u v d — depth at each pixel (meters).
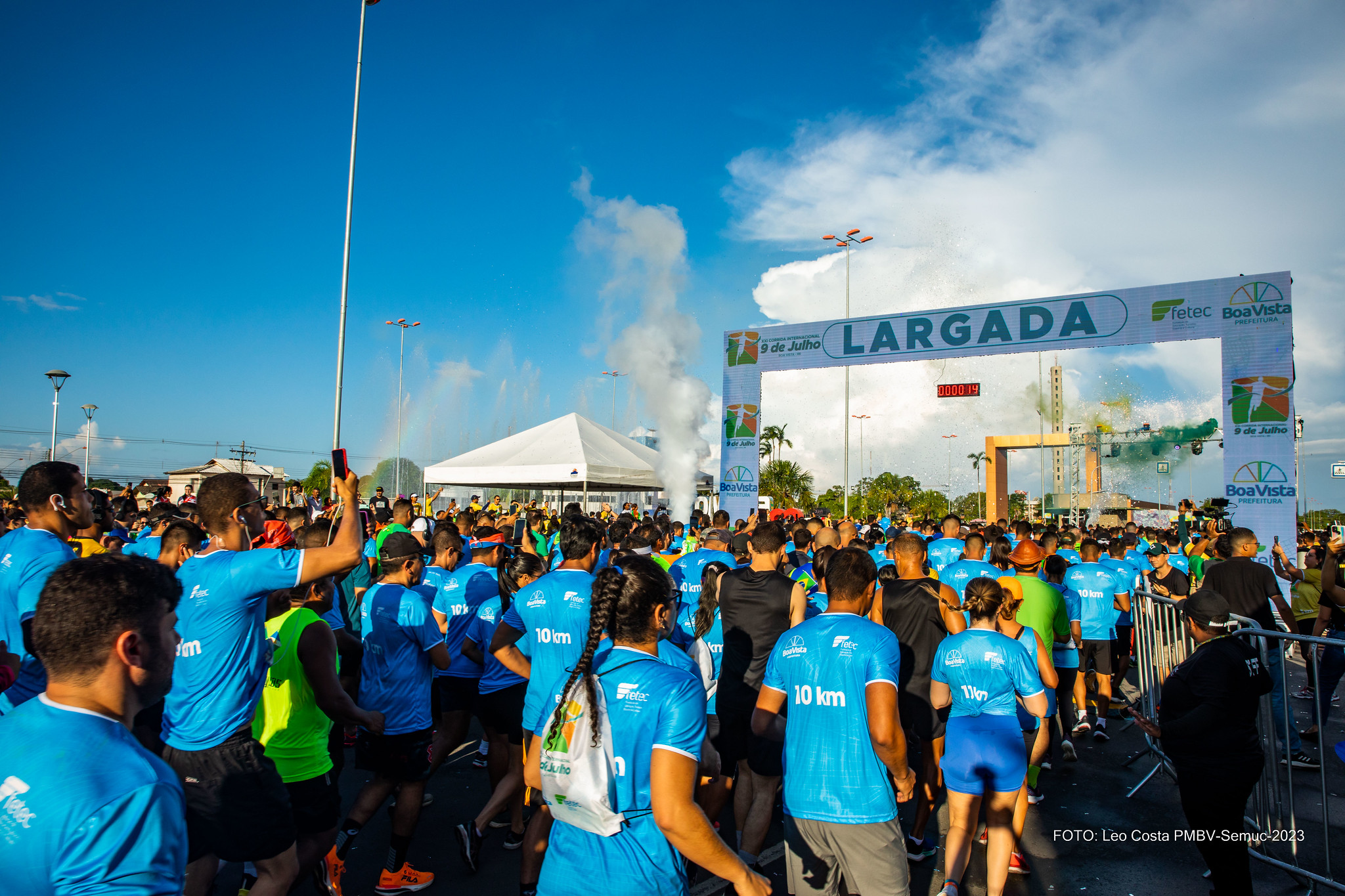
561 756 2.10
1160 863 4.32
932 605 4.60
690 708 2.04
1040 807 5.17
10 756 1.34
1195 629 3.59
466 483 18.56
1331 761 6.11
